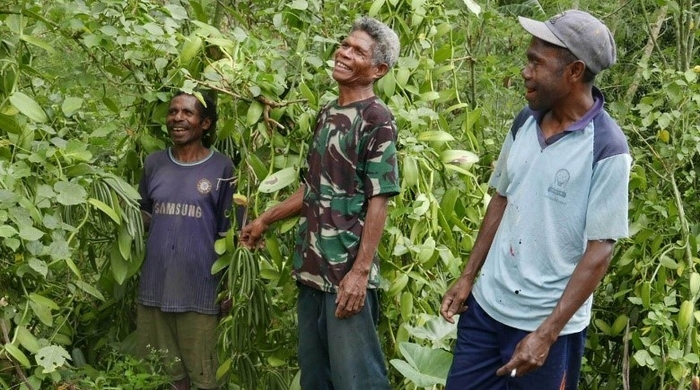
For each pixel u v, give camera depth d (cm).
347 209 289
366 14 361
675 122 374
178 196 335
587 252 244
